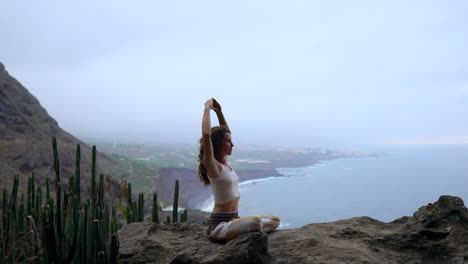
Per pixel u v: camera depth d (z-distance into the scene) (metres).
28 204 4.88
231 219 3.30
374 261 2.99
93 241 4.44
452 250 3.23
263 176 98.19
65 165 27.78
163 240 3.79
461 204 3.55
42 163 25.78
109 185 6.80
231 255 2.91
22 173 23.23
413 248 3.34
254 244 2.98
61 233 4.20
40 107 35.03
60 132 34.28
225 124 3.65
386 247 3.41
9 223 4.72
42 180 24.27
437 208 3.66
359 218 4.33
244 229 3.10
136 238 3.84
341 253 3.13
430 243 3.31
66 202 4.52
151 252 3.48
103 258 4.21
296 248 3.31
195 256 3.10
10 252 4.21
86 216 4.39
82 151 33.06
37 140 28.30
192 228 4.10
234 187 3.32
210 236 3.41
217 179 3.20
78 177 4.55
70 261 4.21
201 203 38.84
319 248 3.28
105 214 4.99
